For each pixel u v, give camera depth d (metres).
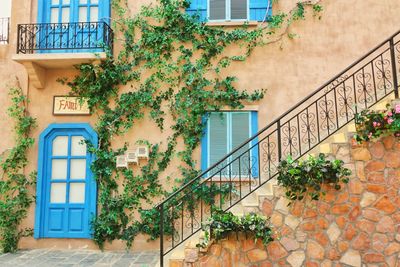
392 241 5.18
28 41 7.66
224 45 7.80
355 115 5.42
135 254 6.91
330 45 7.74
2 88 7.83
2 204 7.33
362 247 5.20
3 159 7.58
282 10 7.91
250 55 7.77
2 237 7.21
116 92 7.72
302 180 5.20
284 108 7.57
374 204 5.27
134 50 7.81
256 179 7.30
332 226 5.27
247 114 7.65
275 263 5.20
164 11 7.87
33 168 7.59
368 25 7.77
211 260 5.15
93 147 7.50
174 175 7.46
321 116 7.46
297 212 5.33
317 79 7.64
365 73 7.57
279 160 5.61
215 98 7.59
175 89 7.72
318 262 5.20
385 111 5.33
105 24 7.63
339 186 5.27
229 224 5.09
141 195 7.38
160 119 7.59
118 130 7.61
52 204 7.50
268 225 5.23
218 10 8.06
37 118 7.71
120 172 7.50
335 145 5.48
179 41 7.84
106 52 7.43
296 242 5.26
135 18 7.93
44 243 7.39
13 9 8.07
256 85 7.68
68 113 7.71
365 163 5.36
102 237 7.27
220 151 7.56
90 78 7.70
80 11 8.05
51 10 8.09
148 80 7.72
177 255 5.24
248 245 5.23
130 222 7.36
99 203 7.40
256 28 7.83
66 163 7.66
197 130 7.52
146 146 7.51
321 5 7.87
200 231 5.95
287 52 7.76
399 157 5.30
